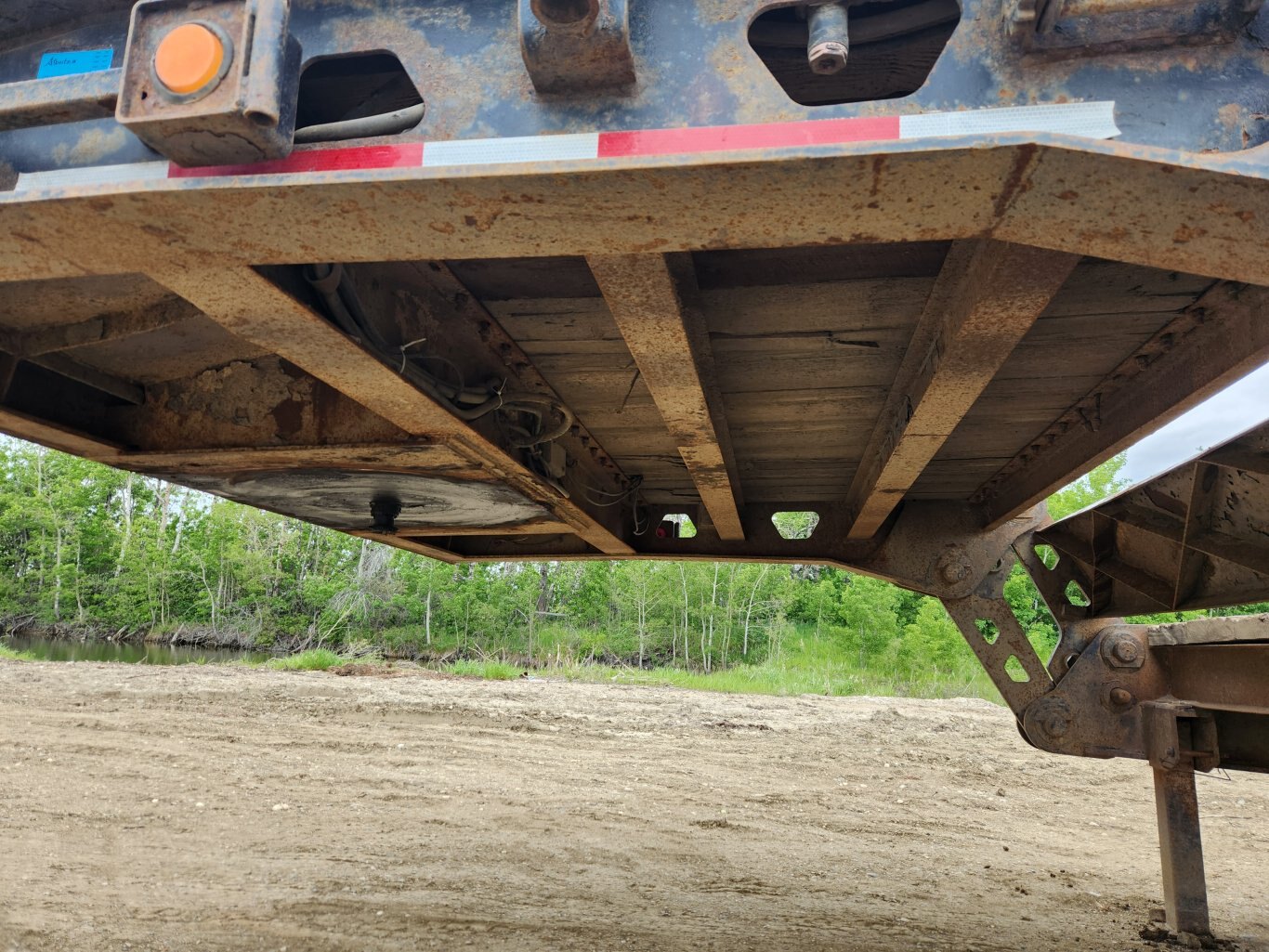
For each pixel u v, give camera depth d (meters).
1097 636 4.98
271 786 7.69
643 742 11.52
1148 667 4.88
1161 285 2.72
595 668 27.48
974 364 2.71
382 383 2.77
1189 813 4.50
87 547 53.31
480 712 13.12
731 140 1.56
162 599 49.72
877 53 1.94
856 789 9.27
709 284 2.93
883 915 4.75
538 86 1.65
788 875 5.62
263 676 17.44
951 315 2.71
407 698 14.48
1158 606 4.31
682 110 1.61
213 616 48.38
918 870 6.02
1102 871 6.30
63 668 17.14
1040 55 1.53
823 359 3.52
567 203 1.54
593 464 5.23
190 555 50.25
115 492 56.16
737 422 4.32
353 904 4.51
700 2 1.65
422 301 3.04
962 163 1.39
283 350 2.48
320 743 10.02
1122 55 1.52
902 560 5.63
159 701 12.86
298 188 1.54
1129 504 4.29
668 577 43.75
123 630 47.84
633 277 2.08
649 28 1.65
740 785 8.99
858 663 33.41
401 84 2.12
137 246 1.77
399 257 1.76
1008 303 2.25
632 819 7.07
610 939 4.05
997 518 5.32
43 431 3.55
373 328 2.63
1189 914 4.40
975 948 4.16
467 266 2.91
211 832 6.07
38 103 1.71
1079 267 2.64
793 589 48.03
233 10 1.51
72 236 1.74
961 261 2.54
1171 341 3.13
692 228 1.60
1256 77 1.50
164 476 4.24
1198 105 1.49
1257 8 1.46
